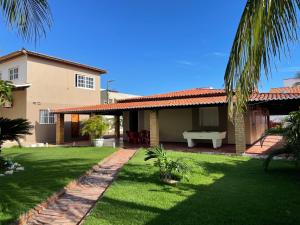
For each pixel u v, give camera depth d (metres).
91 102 26.84
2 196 6.42
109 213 5.37
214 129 18.23
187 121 19.47
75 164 10.91
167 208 5.61
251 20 3.99
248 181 7.77
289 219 4.95
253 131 17.22
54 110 21.78
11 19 6.47
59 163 11.24
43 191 6.84
